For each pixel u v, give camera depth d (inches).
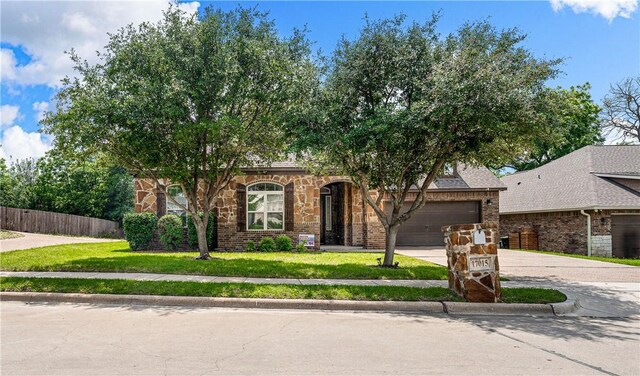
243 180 760.3
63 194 1358.3
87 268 461.4
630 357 225.3
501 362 212.7
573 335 271.9
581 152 1026.7
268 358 213.0
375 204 528.4
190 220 719.7
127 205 1483.8
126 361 205.3
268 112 529.0
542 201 959.6
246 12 519.2
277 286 379.2
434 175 510.6
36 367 195.5
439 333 270.7
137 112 470.0
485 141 458.3
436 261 614.5
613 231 839.1
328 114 448.8
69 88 499.8
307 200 765.3
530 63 440.5
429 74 447.8
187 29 499.8
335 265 506.0
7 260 500.1
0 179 1336.1
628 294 403.5
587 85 1445.6
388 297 356.5
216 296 354.9
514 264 603.8
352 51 460.8
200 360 208.2
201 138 531.8
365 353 224.1
